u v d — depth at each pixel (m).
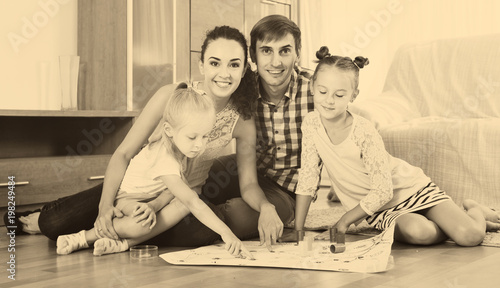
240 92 1.83
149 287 1.26
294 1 4.36
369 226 2.10
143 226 1.64
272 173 2.10
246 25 3.88
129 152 1.77
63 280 1.33
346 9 4.81
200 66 1.79
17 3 3.02
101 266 1.49
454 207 1.78
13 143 2.90
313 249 1.65
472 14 4.35
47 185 2.47
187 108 1.62
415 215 1.76
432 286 1.26
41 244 1.85
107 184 1.73
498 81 2.93
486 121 2.54
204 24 3.57
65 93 2.95
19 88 3.03
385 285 1.27
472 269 1.43
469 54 3.08
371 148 1.75
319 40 4.58
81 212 1.80
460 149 2.54
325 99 1.71
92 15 3.23
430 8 4.53
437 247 1.73
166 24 3.31
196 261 1.51
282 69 1.84
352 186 1.84
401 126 2.75
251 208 1.85
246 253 1.53
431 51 3.23
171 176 1.64
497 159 2.44
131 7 3.09
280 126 2.00
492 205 2.45
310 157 1.84
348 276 1.36
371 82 4.80
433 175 2.62
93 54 3.23
